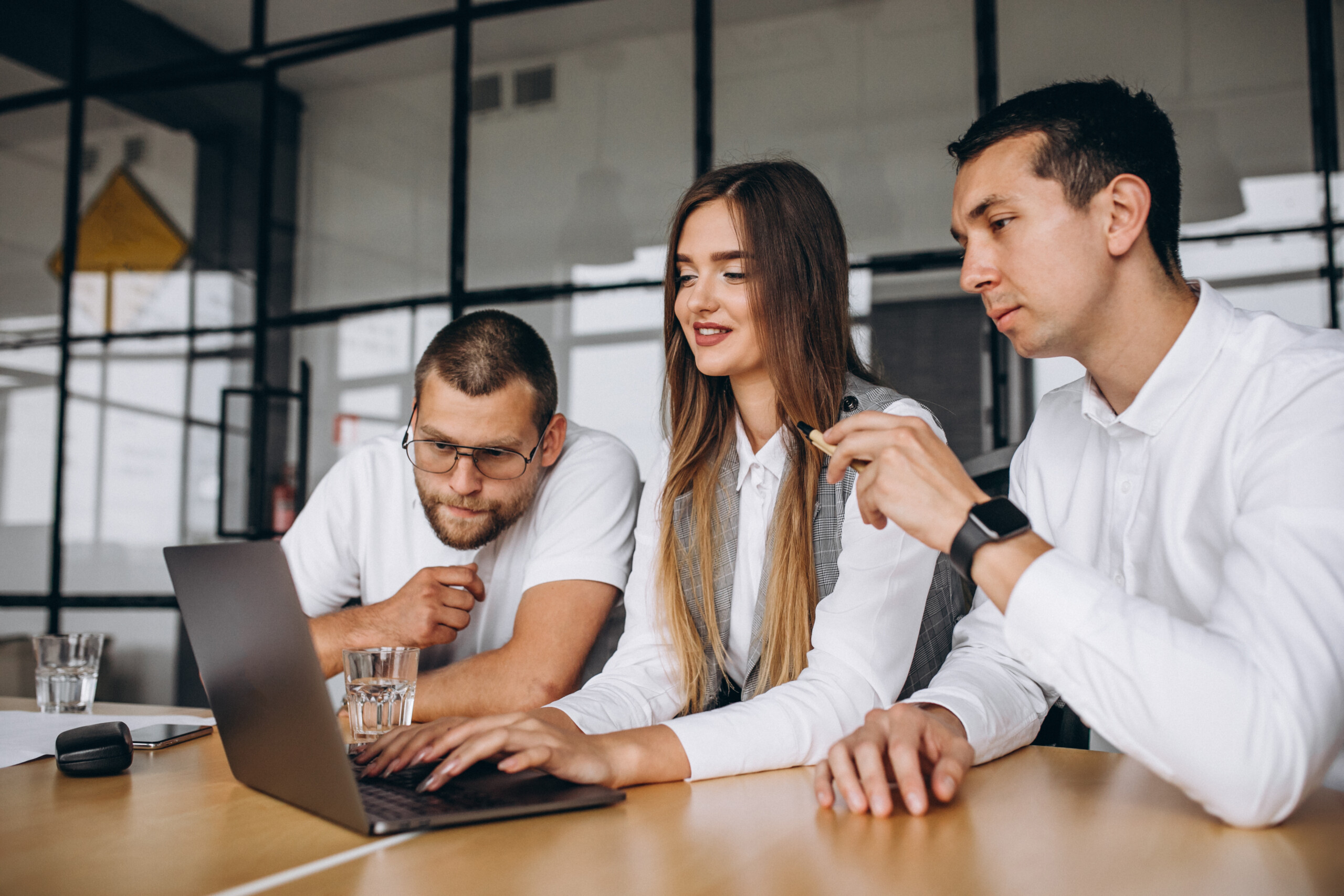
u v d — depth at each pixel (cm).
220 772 92
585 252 368
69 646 129
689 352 140
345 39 413
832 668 106
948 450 81
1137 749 70
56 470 443
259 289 418
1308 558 73
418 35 402
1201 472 100
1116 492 110
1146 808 75
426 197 396
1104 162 92
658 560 135
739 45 351
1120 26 303
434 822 70
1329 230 277
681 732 90
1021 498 127
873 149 330
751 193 128
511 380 149
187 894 56
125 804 79
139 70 448
